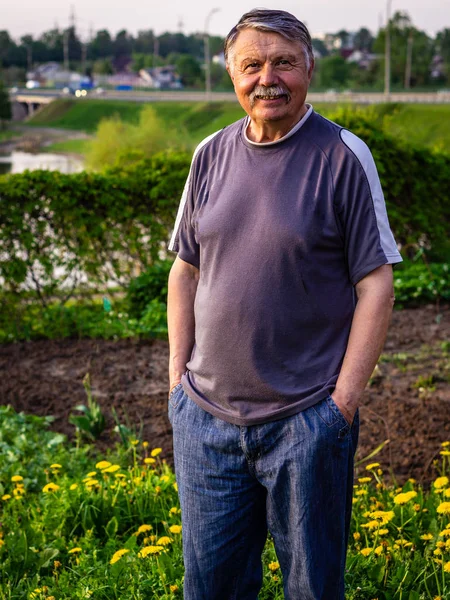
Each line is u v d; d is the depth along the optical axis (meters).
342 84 109.31
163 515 3.56
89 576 3.06
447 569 2.69
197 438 2.33
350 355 2.22
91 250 7.59
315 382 2.24
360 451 4.48
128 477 3.94
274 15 2.25
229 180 2.31
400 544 3.09
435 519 3.29
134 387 5.77
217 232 2.28
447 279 8.21
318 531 2.23
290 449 2.20
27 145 66.56
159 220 8.09
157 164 8.10
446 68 115.31
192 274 2.57
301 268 2.20
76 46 190.38
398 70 105.81
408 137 10.30
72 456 4.42
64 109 92.25
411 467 4.25
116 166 8.20
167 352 6.56
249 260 2.23
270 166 2.26
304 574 2.24
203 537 2.35
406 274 8.43
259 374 2.24
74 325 7.23
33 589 2.99
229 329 2.26
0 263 7.16
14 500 3.74
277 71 2.21
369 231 2.22
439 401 5.18
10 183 7.09
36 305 7.32
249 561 2.40
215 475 2.31
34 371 6.14
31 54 188.00
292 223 2.19
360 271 2.24
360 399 2.22
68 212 7.37
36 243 7.29
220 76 135.38
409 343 6.65
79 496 3.63
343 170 2.22
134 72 165.75
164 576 2.93
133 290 7.59
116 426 4.85
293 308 2.22
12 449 4.49
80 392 5.64
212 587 2.38
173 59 172.75
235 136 2.38
